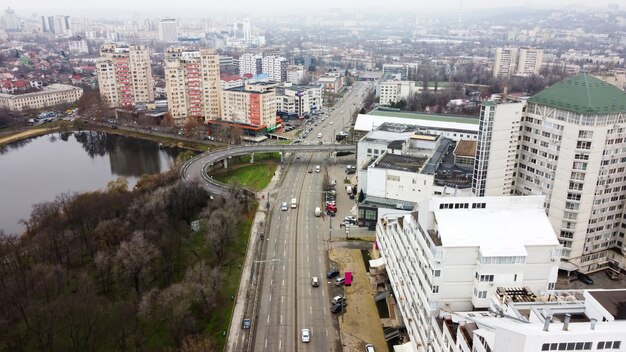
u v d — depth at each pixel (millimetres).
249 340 125938
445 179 190125
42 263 152250
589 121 140750
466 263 97375
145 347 121750
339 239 184500
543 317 77438
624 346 66062
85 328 121375
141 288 145500
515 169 170125
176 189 198875
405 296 123875
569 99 148750
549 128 153375
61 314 121562
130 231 168375
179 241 170125
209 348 114812
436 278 97875
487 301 97188
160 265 153250
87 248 171375
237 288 149500
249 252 173625
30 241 169750
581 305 83938
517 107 160500
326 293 147625
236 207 193750
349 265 164250
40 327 120625
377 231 169000
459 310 100312
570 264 153750
